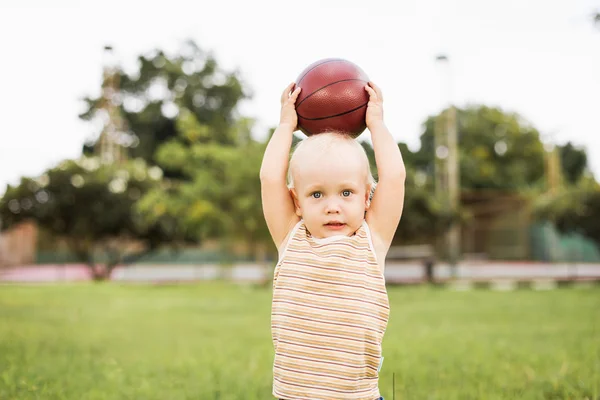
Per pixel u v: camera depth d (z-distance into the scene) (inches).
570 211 941.2
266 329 349.1
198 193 825.5
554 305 471.8
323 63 112.7
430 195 824.9
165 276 1081.4
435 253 1115.3
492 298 549.3
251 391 179.9
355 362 90.8
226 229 846.5
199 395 177.5
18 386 180.1
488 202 1381.6
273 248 834.8
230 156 825.5
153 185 1008.9
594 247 1334.9
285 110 110.7
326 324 91.7
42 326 350.6
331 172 95.3
